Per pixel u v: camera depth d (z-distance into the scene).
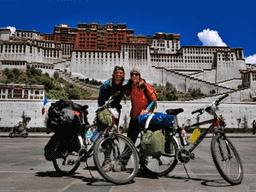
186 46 130.25
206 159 6.02
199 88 106.19
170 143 3.69
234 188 2.95
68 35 142.12
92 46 132.12
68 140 3.76
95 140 3.55
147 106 4.22
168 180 3.42
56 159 3.81
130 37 139.00
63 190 2.82
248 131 32.84
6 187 2.96
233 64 118.88
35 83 86.00
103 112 3.60
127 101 40.75
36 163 5.16
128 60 111.94
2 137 18.25
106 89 4.10
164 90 98.38
